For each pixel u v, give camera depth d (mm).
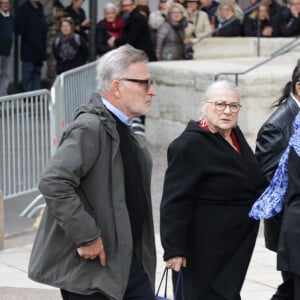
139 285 6180
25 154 12594
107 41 19750
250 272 9961
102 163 5988
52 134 12836
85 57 20969
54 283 6008
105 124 6000
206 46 20672
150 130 17766
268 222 7746
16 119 12438
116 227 5984
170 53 19391
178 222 7086
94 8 20125
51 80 23562
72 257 6000
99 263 5980
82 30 21734
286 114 7684
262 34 20844
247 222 7184
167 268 7141
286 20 20812
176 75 16938
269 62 17938
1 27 21375
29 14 21953
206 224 7137
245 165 7168
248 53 20641
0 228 11242
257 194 7230
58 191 5824
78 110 6090
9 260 10688
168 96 17219
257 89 15594
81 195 6008
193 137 7109
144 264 6262
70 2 22484
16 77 23422
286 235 6789
